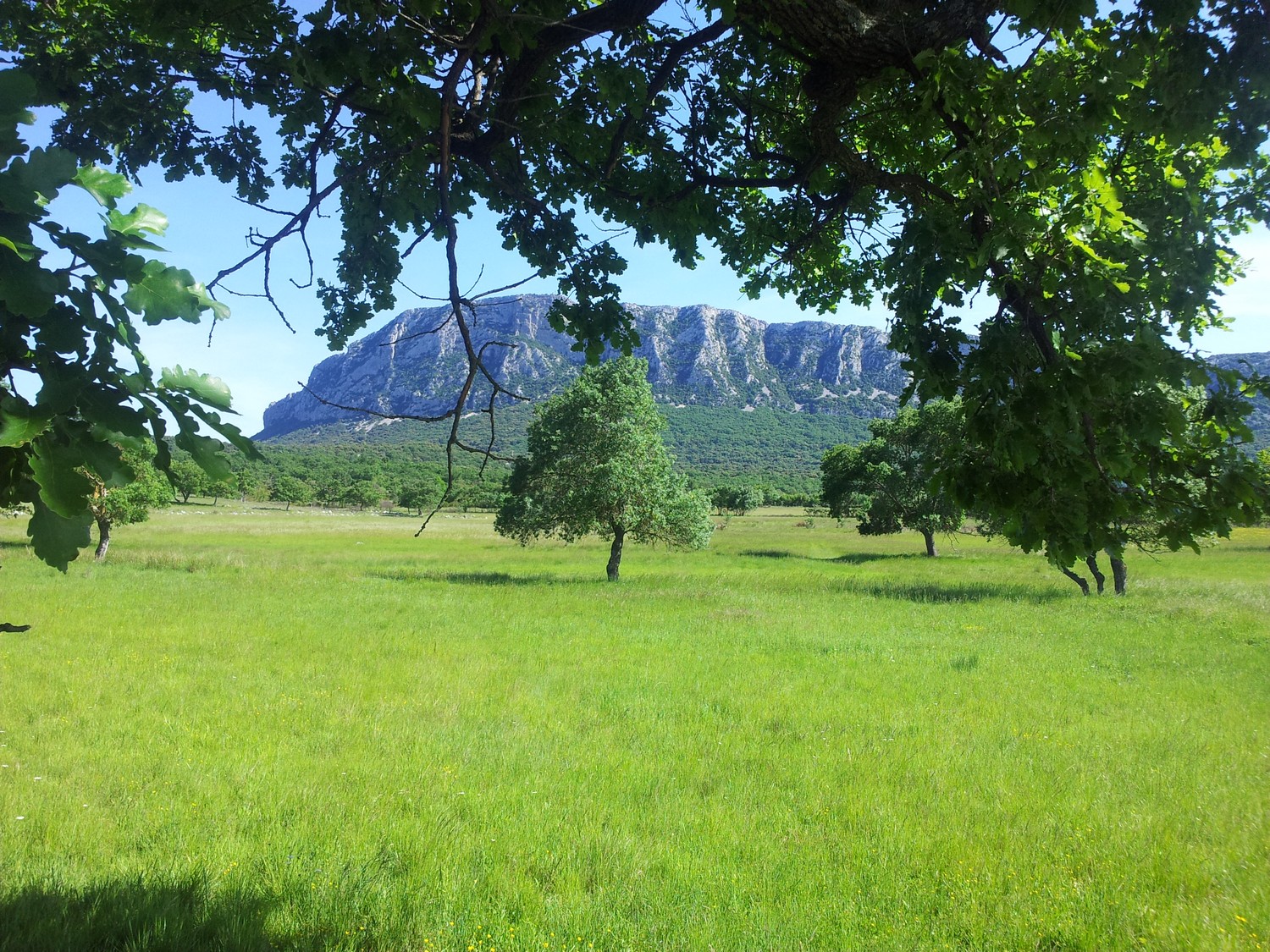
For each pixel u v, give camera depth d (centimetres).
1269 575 3900
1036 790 831
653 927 521
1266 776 885
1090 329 271
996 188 276
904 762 926
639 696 1249
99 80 359
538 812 736
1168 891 595
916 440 4994
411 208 423
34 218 140
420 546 6238
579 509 3384
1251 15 289
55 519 154
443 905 545
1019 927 531
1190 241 301
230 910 522
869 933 527
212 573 3284
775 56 466
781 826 725
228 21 312
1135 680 1435
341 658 1519
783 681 1385
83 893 543
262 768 836
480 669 1434
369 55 302
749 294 584
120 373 151
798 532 9000
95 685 1215
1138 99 296
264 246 293
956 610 2480
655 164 492
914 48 319
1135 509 288
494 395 289
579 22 370
